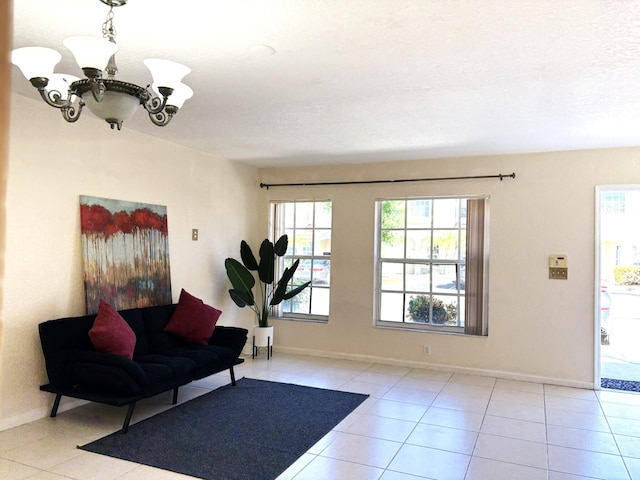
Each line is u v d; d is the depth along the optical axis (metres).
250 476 3.07
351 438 3.71
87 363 3.74
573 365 5.23
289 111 4.02
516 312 5.46
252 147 5.45
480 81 3.24
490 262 5.57
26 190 3.81
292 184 6.64
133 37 2.66
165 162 5.18
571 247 5.27
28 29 2.59
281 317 6.73
